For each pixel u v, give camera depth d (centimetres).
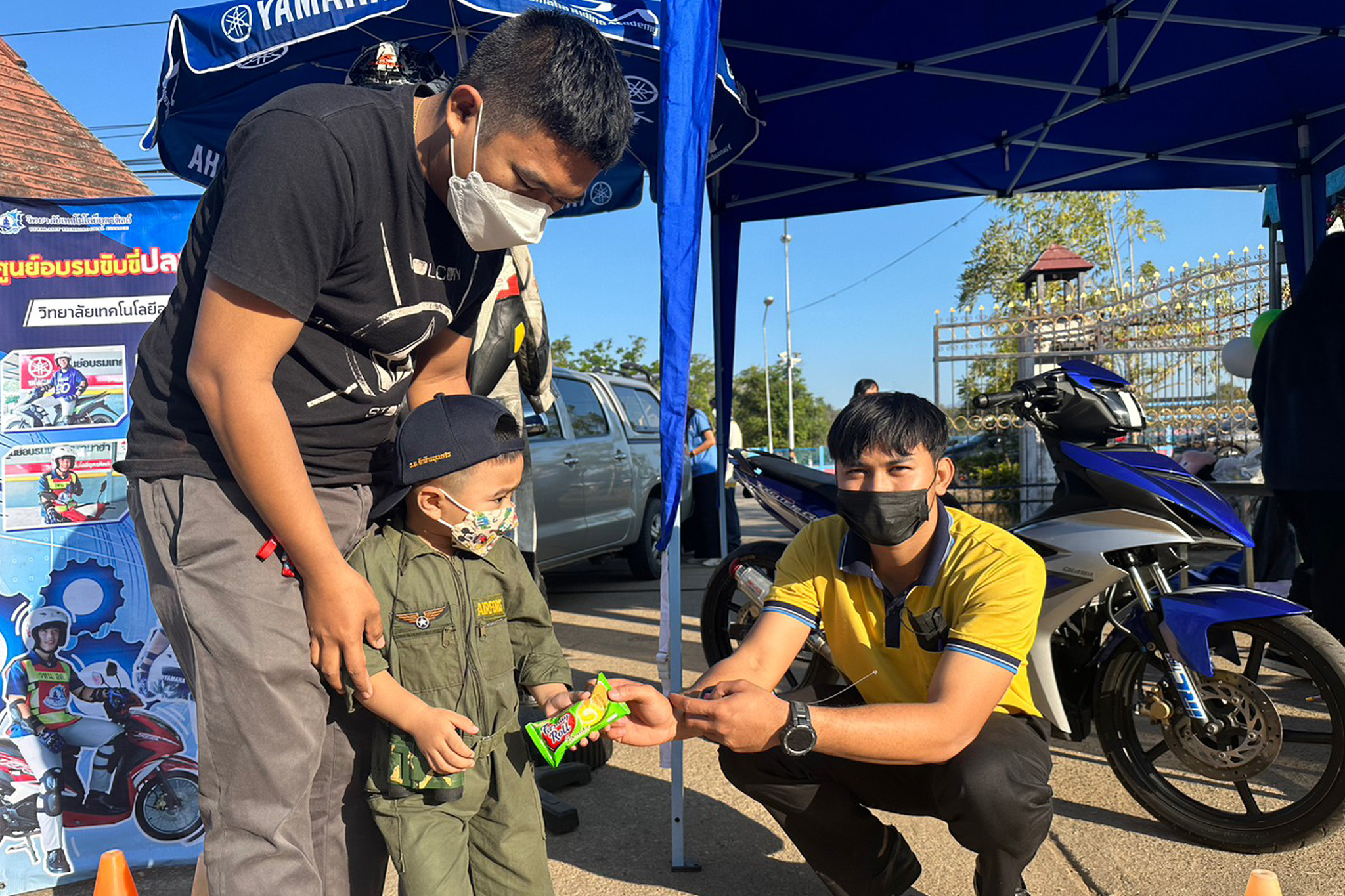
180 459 163
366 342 171
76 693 271
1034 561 213
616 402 789
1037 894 260
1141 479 295
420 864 178
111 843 272
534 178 153
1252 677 288
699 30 235
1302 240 562
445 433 180
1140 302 909
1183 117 513
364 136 155
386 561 183
